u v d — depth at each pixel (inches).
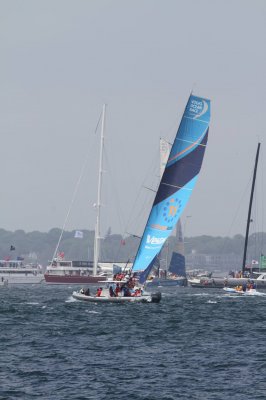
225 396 4965.6
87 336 7544.3
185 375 5531.5
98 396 4928.6
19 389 5064.0
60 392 5007.4
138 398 4899.1
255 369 5767.7
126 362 5999.0
